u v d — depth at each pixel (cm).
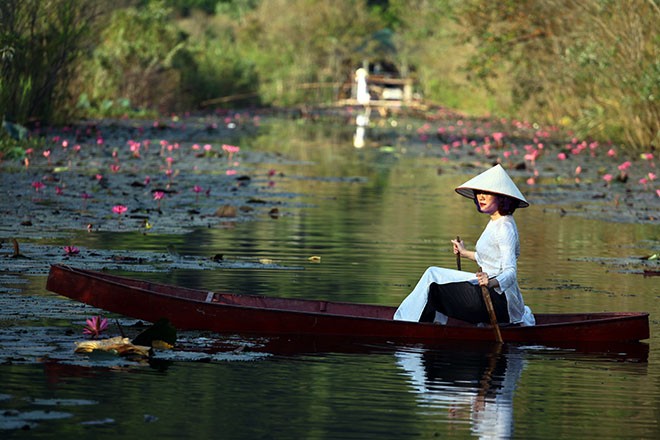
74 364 1173
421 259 1998
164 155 4016
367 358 1266
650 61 4447
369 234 2319
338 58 11100
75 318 1402
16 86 4197
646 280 1852
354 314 1468
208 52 9112
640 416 1060
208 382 1129
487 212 1429
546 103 6266
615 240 2352
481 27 5609
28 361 1177
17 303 1469
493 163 4309
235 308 1364
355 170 3953
